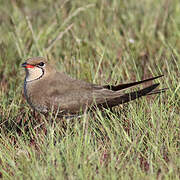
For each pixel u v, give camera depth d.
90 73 16.75
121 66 17.06
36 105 13.84
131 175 10.88
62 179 10.61
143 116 13.77
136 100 14.55
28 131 13.96
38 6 24.47
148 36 20.98
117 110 14.57
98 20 21.34
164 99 14.52
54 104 13.54
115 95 13.51
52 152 11.56
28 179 10.73
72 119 14.50
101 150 12.27
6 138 13.19
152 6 23.39
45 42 20.27
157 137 12.06
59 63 18.23
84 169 10.91
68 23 21.28
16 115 14.96
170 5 22.98
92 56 18.56
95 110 13.89
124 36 20.78
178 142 12.52
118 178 10.73
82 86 13.71
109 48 19.64
